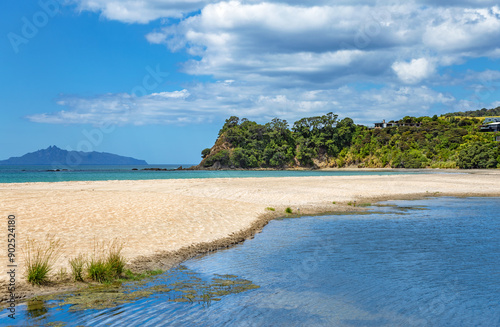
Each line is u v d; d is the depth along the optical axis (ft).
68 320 24.91
